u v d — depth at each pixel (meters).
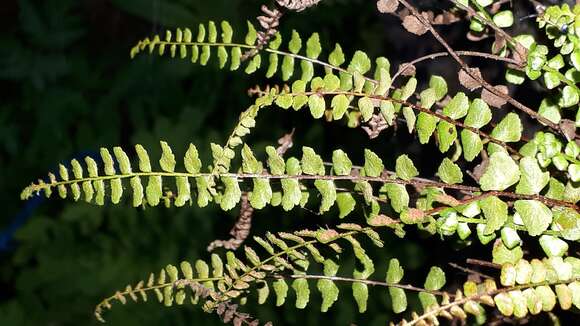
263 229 2.89
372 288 2.65
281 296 1.68
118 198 1.64
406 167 1.50
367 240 2.58
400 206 1.51
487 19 1.67
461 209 1.44
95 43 4.80
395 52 2.49
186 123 3.39
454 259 2.14
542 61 1.49
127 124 4.34
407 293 2.50
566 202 1.43
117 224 3.35
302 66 1.81
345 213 1.64
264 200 1.58
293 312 2.88
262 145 3.15
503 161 1.39
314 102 1.60
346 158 1.57
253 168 1.58
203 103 3.87
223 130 3.71
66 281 3.45
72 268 3.47
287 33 3.53
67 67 4.44
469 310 1.49
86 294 3.47
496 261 1.50
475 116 1.49
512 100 1.58
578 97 1.52
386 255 2.54
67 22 4.47
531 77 1.52
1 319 3.49
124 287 3.29
